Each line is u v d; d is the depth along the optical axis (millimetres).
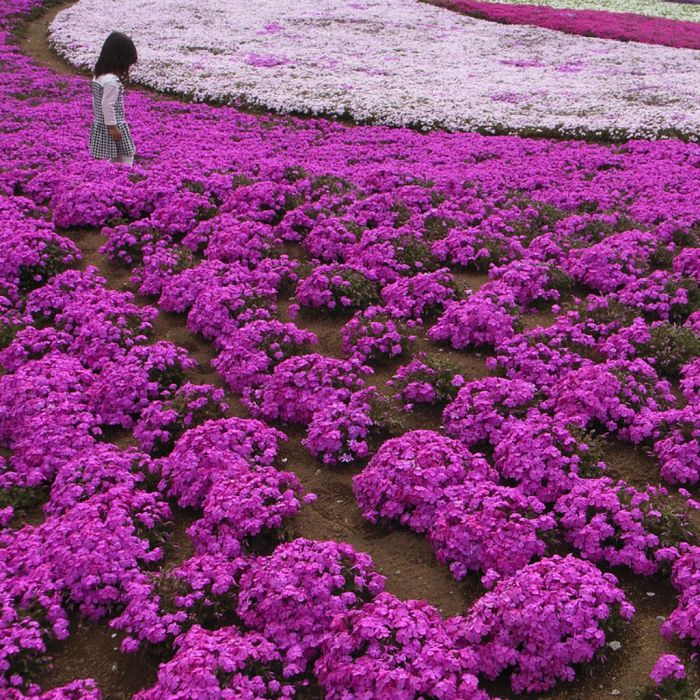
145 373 8500
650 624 5656
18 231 11977
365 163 17922
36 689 5105
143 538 6449
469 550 6047
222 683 4910
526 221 13125
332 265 10969
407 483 6629
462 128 21500
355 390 8516
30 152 17094
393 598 5539
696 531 6309
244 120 22328
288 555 5816
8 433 7922
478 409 7738
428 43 33406
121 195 13570
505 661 5082
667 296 10086
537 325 10062
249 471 6938
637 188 15469
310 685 5211
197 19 37438
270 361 8938
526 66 29516
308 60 30094
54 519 6488
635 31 34625
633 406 7914
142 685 5320
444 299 10375
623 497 6504
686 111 22000
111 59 14078
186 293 10305
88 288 10883
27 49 31625
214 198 14156
